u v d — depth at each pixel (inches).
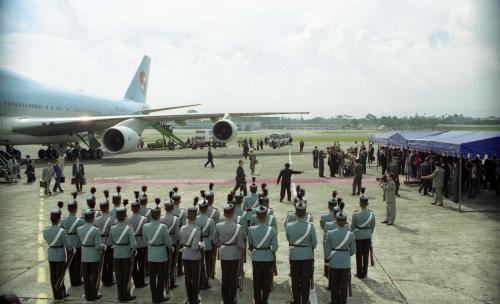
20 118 1116.5
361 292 289.1
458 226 476.1
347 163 964.6
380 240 418.0
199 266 280.8
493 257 362.0
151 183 842.2
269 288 272.4
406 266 340.8
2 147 1390.3
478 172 661.3
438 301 272.7
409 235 436.1
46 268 347.6
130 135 1219.9
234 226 274.7
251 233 271.6
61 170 759.7
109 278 321.7
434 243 406.3
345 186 807.7
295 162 1318.9
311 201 639.8
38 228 481.4
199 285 299.7
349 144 2586.1
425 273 324.8
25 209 591.8
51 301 285.6
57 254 286.7
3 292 298.4
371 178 936.3
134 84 2004.2
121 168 1124.5
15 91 1095.6
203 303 283.3
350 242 265.7
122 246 287.6
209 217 342.6
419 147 767.7
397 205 608.4
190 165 1210.6
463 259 357.1
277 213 554.6
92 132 1392.7
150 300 290.8
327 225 302.4
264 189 399.2
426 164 701.9
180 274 343.0
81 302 285.1
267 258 268.8
